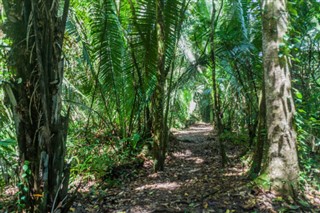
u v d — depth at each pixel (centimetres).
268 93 303
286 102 295
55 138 205
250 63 511
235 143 661
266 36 300
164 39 436
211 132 1013
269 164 306
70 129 531
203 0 570
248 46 458
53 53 202
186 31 602
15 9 197
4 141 202
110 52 504
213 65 467
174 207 288
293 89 317
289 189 293
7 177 234
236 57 489
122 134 558
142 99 525
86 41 535
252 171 363
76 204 302
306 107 357
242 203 283
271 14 294
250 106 576
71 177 374
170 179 409
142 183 394
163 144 462
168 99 468
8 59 203
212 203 290
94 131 584
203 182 375
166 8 450
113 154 493
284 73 294
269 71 299
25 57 199
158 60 436
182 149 672
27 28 195
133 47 495
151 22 473
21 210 206
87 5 509
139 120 577
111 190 362
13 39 200
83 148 464
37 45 191
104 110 584
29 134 203
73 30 477
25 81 200
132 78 526
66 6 211
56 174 206
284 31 292
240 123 754
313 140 378
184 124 1341
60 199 212
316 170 346
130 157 502
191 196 316
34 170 203
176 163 530
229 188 327
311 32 371
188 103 1327
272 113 300
